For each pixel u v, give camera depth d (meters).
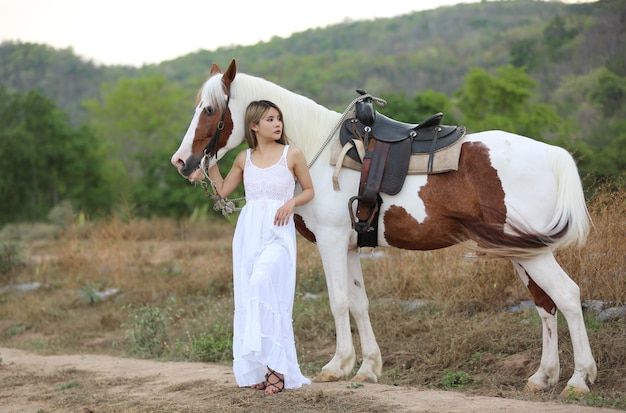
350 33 102.38
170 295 11.30
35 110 35.62
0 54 96.81
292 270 5.24
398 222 5.40
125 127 52.38
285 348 5.16
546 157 5.24
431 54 75.81
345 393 5.10
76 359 8.14
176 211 28.97
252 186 5.34
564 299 5.16
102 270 13.71
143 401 5.50
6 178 33.00
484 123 25.98
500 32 72.12
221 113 5.64
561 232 5.13
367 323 5.84
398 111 22.95
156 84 55.72
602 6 27.42
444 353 6.50
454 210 5.29
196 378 6.26
